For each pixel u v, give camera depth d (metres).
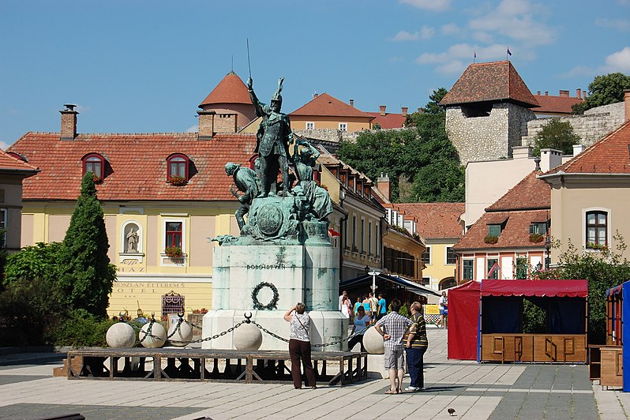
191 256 68.12
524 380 31.20
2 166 60.44
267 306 32.00
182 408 22.98
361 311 37.34
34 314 43.44
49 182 69.31
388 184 128.25
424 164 158.88
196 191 68.50
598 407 23.73
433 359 41.91
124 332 31.94
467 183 102.31
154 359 29.30
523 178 99.31
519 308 42.09
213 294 32.84
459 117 161.00
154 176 69.56
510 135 158.88
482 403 24.38
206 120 71.81
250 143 71.25
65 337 43.38
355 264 79.06
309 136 169.25
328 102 178.38
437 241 128.25
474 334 41.53
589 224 60.91
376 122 195.50
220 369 31.75
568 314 42.84
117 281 65.75
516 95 158.75
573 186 61.16
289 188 33.53
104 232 54.25
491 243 88.00
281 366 30.56
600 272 48.12
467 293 41.72
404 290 71.94
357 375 29.80
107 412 22.27
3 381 29.36
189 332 35.03
